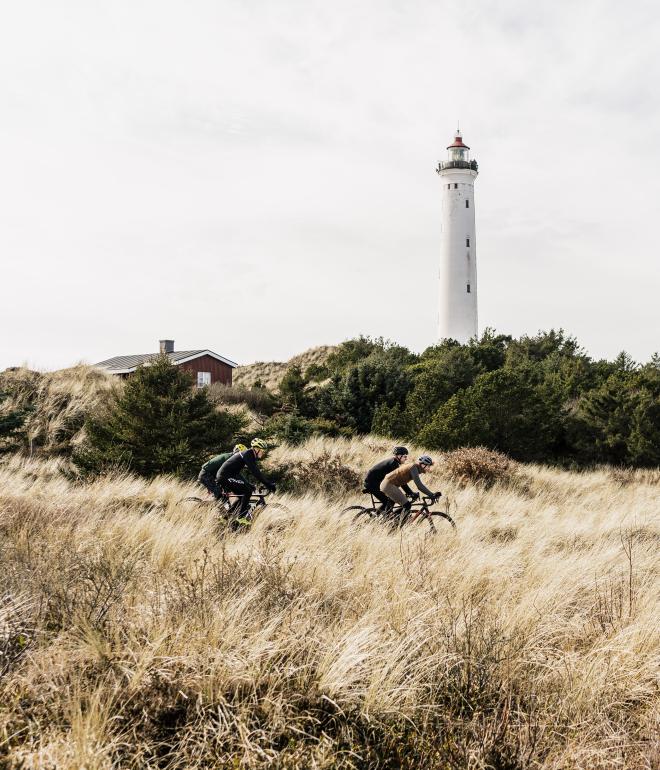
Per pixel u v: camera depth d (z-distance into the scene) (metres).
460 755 2.75
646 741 2.93
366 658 3.29
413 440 20.16
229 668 3.10
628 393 22.64
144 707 2.84
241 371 53.50
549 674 3.40
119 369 35.25
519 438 18.58
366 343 41.53
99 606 3.76
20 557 4.75
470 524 7.89
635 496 12.91
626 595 4.67
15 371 18.77
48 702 2.87
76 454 11.29
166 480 9.98
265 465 11.83
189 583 4.12
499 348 35.78
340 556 5.66
